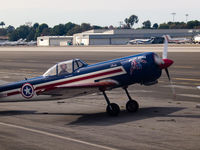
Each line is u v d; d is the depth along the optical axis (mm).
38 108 22656
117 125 17250
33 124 17891
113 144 13945
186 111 20312
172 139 14492
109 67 19719
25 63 71312
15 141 14539
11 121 18703
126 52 103000
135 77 19609
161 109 21156
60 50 137625
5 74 48906
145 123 17469
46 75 20453
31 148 13523
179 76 40969
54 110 21891
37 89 20453
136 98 26031
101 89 19594
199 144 13758
